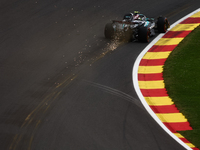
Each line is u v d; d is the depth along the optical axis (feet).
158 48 169.27
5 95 122.31
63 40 182.50
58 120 103.76
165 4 239.09
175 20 210.18
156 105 114.42
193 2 240.94
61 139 93.04
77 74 140.05
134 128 98.99
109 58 157.07
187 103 115.34
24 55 162.71
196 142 91.76
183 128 99.45
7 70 145.48
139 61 153.58
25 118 105.40
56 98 119.14
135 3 242.17
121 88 127.13
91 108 111.45
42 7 234.17
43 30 197.77
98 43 176.65
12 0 245.65
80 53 164.04
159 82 132.98
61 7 234.38
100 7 234.38
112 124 101.09
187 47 169.07
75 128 98.89
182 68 145.79
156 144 90.58
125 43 176.76
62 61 154.92
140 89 126.72
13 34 191.52
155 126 100.37
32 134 95.91
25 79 136.36
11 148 89.15
